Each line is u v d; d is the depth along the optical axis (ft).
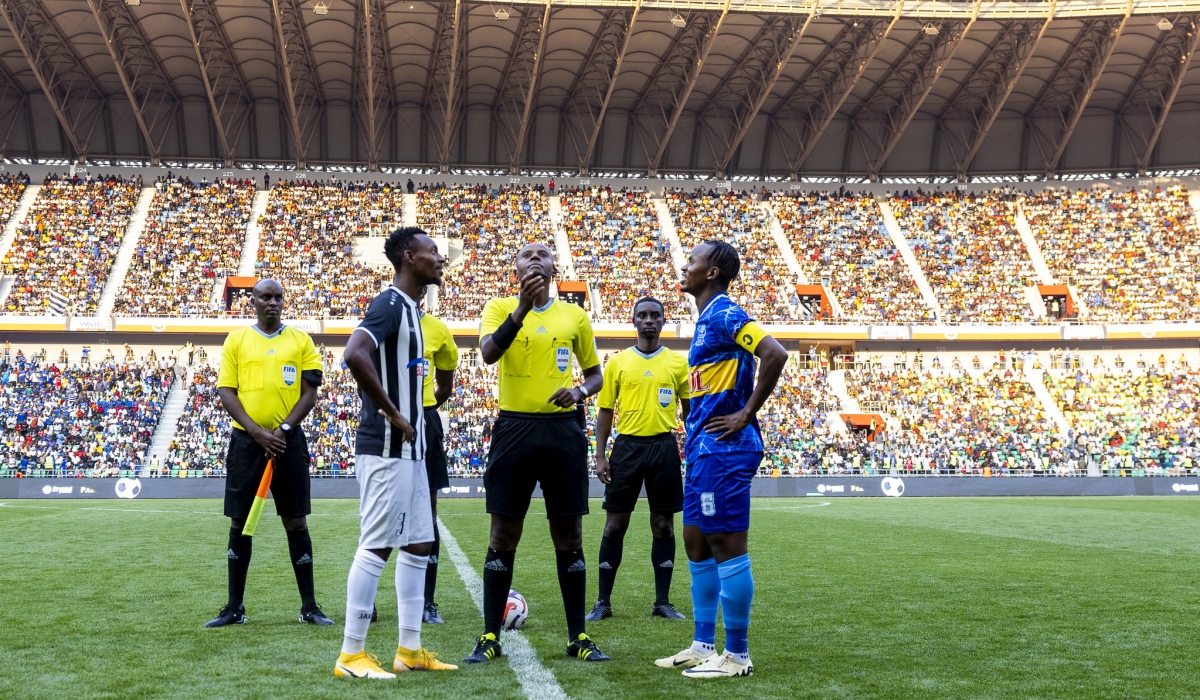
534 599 24.03
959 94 140.67
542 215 139.74
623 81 136.36
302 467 20.27
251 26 115.85
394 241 15.99
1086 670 15.78
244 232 131.75
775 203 146.72
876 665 16.11
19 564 30.58
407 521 15.30
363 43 120.26
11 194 131.75
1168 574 29.27
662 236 138.92
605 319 122.62
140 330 114.11
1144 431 114.42
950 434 114.62
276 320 20.85
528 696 13.61
